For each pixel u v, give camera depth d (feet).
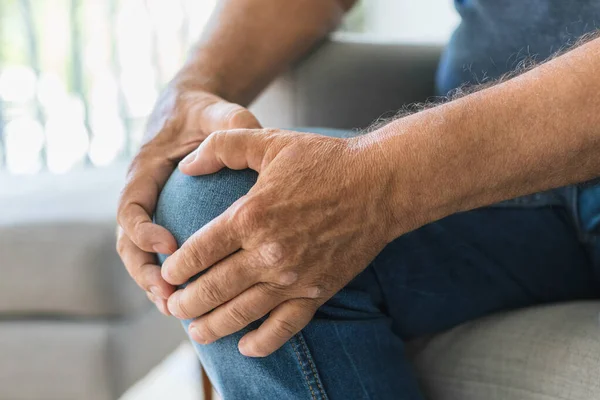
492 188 1.53
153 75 5.83
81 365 3.22
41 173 4.48
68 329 3.25
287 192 1.54
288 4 2.64
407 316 1.96
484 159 1.50
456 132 1.51
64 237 3.18
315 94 2.94
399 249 1.93
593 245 2.06
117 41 5.72
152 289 1.76
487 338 1.93
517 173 1.50
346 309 1.73
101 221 3.28
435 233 1.98
